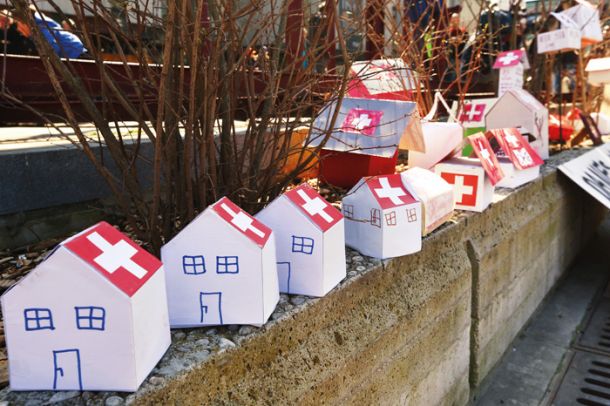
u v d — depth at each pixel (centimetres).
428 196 223
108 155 241
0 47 271
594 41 538
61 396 112
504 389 305
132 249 124
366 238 204
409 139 275
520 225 332
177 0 166
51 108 287
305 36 218
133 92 286
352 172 291
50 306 110
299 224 163
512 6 574
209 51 181
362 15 224
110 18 165
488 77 636
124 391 114
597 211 597
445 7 407
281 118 204
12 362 113
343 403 175
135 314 112
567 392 302
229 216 143
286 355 154
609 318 397
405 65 311
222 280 141
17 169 214
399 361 206
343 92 191
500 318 315
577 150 518
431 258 235
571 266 505
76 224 238
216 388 132
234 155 200
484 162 271
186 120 177
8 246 218
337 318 176
